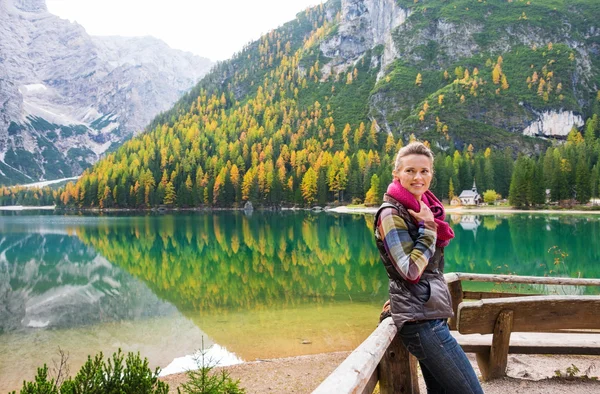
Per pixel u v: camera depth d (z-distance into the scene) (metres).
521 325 4.30
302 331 14.17
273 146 158.25
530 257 30.20
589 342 4.61
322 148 166.25
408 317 2.55
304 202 128.88
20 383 11.03
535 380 4.48
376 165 127.00
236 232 59.94
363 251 37.09
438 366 2.58
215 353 12.39
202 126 197.38
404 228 2.56
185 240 50.50
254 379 10.06
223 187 137.00
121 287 24.45
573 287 15.55
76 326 16.48
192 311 17.91
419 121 177.88
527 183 96.44
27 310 19.58
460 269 25.39
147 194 139.25
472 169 121.50
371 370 2.44
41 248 45.00
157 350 13.19
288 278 24.75
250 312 17.08
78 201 155.38
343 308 17.22
